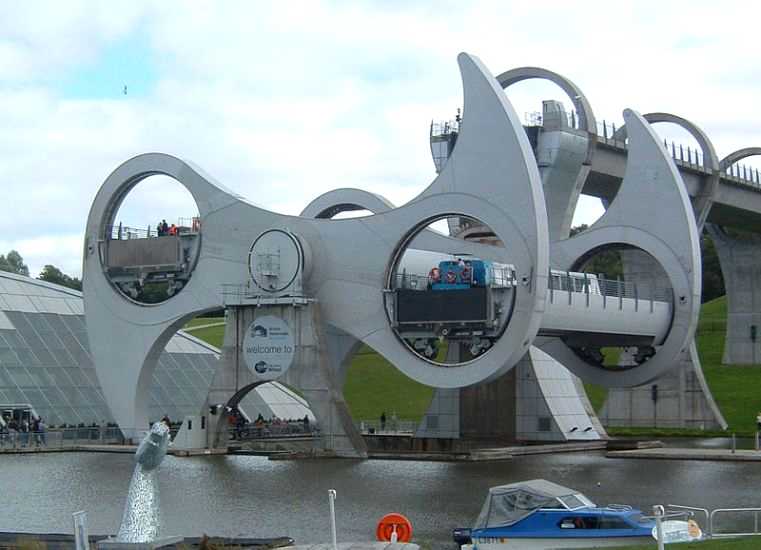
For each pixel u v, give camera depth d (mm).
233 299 58375
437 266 59938
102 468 48750
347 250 57750
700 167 81312
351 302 57531
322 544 27438
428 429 65938
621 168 76000
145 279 61562
